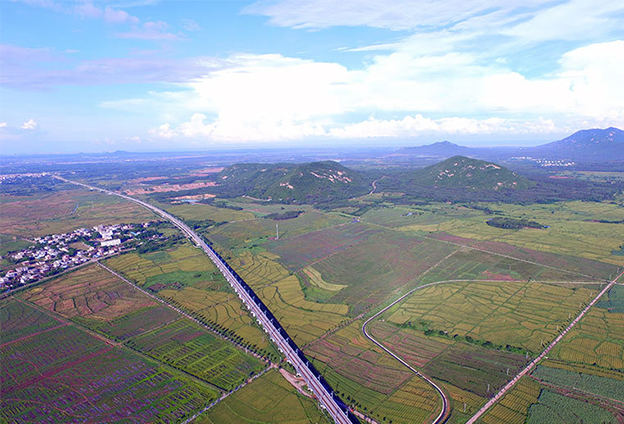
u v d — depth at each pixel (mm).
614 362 128500
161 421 106000
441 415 105688
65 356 138250
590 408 107062
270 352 138125
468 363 129500
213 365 131000
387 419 104750
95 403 113938
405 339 145375
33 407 112938
